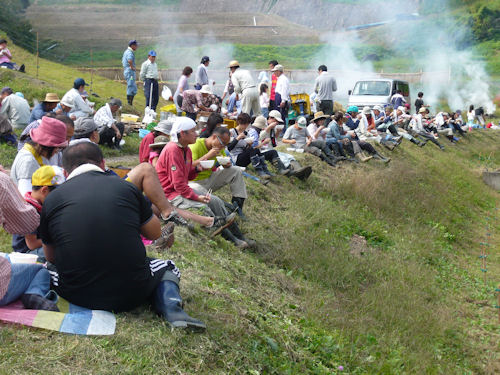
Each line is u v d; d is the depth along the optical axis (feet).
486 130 99.09
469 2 242.58
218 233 21.61
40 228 11.75
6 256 11.97
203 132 26.61
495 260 36.32
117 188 11.78
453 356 21.68
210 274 17.48
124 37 205.87
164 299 12.57
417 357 19.58
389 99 70.03
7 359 10.32
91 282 11.62
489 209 52.65
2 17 108.27
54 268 12.85
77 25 204.03
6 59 58.44
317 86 51.80
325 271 24.64
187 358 11.93
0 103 37.40
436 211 42.50
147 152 24.52
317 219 30.17
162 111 44.04
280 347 15.23
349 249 28.86
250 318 15.72
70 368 10.48
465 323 25.50
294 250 24.95
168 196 20.79
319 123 41.75
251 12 282.56
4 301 11.44
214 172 24.75
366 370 17.16
